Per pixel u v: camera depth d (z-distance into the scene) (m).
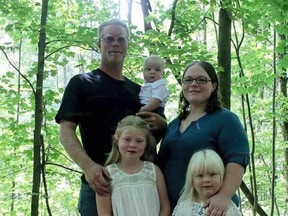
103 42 3.21
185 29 6.26
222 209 2.52
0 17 5.77
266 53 7.10
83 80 3.19
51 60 5.87
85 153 2.93
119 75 3.33
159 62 3.61
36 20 6.13
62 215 12.27
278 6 5.21
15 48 5.62
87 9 6.95
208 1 6.04
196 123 2.88
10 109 6.18
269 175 10.00
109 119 3.18
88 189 3.18
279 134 10.55
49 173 6.05
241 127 2.80
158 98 3.39
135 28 5.77
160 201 2.91
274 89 7.66
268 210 12.22
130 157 2.83
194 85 2.88
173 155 2.89
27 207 7.54
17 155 6.70
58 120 3.10
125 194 2.82
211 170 2.61
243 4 5.77
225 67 5.92
